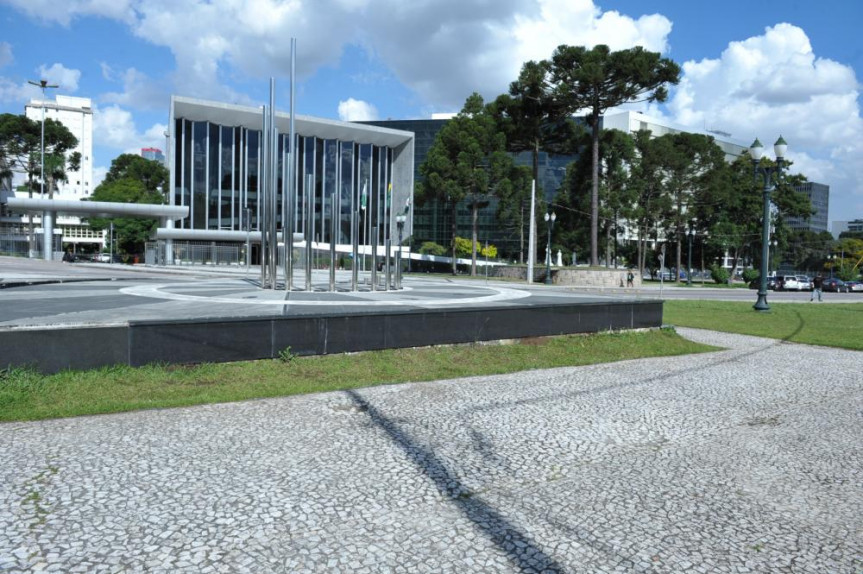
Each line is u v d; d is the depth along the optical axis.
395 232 68.50
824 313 21.33
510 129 48.22
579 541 3.46
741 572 3.16
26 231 61.72
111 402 6.04
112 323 6.92
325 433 5.37
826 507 4.05
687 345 12.19
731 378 8.80
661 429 5.91
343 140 65.00
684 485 4.40
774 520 3.82
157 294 14.43
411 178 67.69
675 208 59.28
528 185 57.44
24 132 63.66
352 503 3.88
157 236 49.59
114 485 4.02
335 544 3.33
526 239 73.69
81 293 14.66
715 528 3.68
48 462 4.40
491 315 10.18
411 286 22.17
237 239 51.97
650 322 12.87
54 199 41.34
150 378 6.84
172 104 53.19
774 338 14.21
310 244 16.52
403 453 4.91
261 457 4.68
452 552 3.28
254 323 7.83
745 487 4.39
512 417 6.16
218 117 56.03
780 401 7.37
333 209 16.50
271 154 16.70
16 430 5.14
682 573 3.13
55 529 3.37
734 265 70.19
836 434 5.90
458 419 6.01
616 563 3.21
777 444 5.52
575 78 38.50
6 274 24.23
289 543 3.32
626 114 99.31
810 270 93.44
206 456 4.66
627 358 10.33
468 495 4.09
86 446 4.78
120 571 2.96
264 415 5.87
